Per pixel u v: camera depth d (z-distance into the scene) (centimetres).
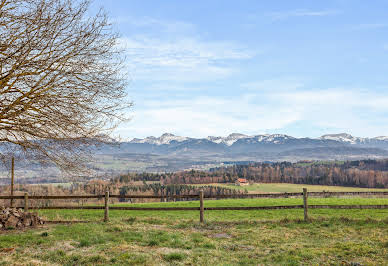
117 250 970
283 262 853
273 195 1480
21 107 1075
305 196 1469
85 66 1098
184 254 923
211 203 2442
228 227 1380
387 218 1420
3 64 974
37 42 991
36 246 1027
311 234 1215
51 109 1084
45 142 1124
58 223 1461
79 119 1133
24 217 1389
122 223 1445
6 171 1288
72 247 1012
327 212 1778
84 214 1841
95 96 1145
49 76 1079
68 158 1176
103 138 1193
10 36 994
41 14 980
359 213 1711
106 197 1515
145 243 1076
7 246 1023
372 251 943
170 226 1407
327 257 906
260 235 1202
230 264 829
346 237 1146
